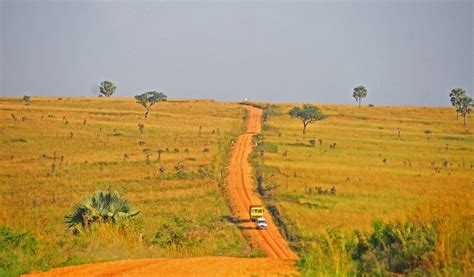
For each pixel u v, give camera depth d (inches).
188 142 4045.3
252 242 1820.9
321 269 490.0
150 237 1321.4
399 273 469.1
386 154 4050.2
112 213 1023.0
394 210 2098.9
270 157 3715.6
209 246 1615.4
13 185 2549.2
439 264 439.8
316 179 3036.4
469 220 486.0
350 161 3683.6
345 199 2496.3
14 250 631.2
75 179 2738.7
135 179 2822.3
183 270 550.6
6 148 3462.1
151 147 3782.0
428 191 2571.4
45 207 2063.2
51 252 661.3
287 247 1753.2
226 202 2524.6
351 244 559.5
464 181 2962.6
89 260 644.1
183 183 2800.2
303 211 2260.1
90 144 3740.2
